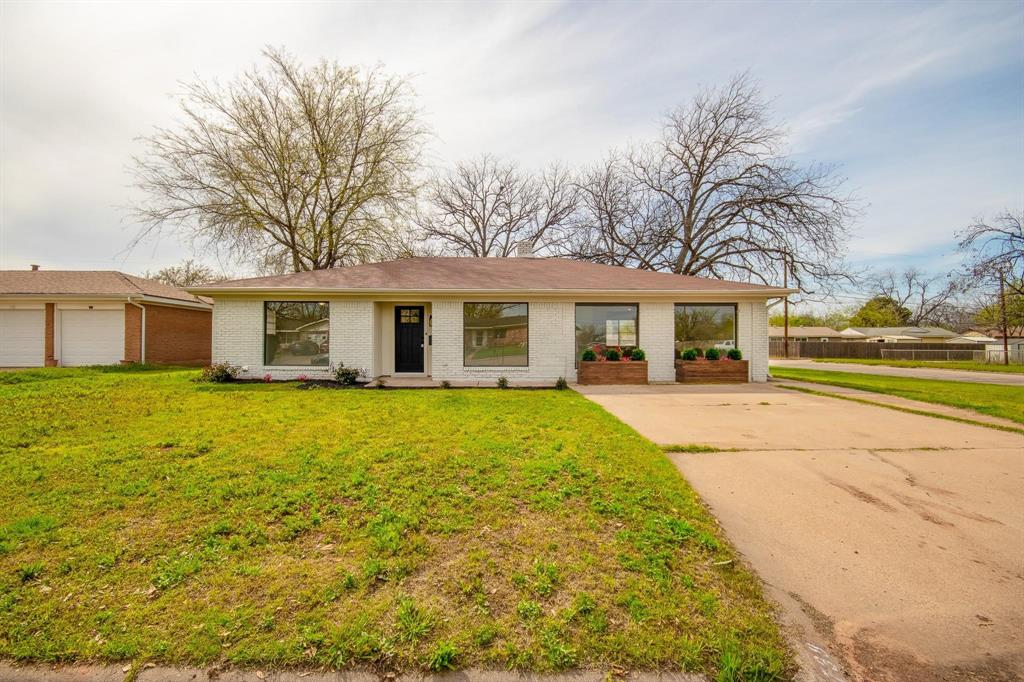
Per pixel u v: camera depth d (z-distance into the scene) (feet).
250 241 59.47
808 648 7.19
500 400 28.25
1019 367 78.79
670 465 15.56
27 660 6.68
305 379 38.60
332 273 42.98
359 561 9.23
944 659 7.00
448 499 12.22
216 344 38.60
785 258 67.05
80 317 51.55
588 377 38.22
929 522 11.73
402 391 32.68
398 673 6.57
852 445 18.63
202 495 12.24
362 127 60.23
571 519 11.23
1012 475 15.23
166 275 110.83
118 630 7.23
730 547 10.27
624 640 7.15
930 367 78.43
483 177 94.38
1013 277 85.25
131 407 23.63
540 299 39.93
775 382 40.09
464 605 7.96
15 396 25.27
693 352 39.83
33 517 10.83
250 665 6.64
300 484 13.04
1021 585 9.00
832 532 11.15
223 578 8.58
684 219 77.87
